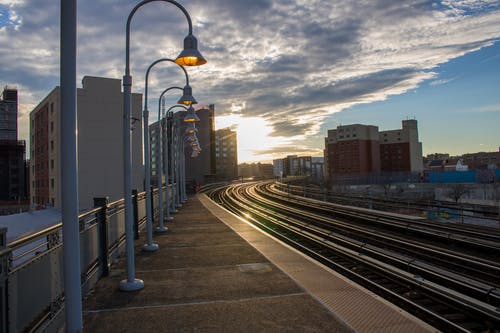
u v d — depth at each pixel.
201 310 5.54
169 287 6.73
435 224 16.52
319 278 7.14
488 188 42.09
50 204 54.41
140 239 12.23
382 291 7.86
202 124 109.25
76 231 3.91
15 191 81.81
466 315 6.57
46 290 4.54
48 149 55.97
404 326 4.84
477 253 12.19
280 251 9.87
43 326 4.43
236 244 10.99
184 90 9.81
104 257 7.56
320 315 5.24
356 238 15.92
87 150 52.53
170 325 5.01
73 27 3.87
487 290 7.53
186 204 29.88
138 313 5.46
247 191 60.41
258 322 5.05
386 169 117.56
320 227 19.97
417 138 116.25
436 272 9.05
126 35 6.77
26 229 35.66
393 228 17.66
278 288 6.51
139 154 56.31
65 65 3.84
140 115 56.72
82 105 52.59
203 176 104.56
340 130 111.31
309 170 187.75
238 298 6.04
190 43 6.41
